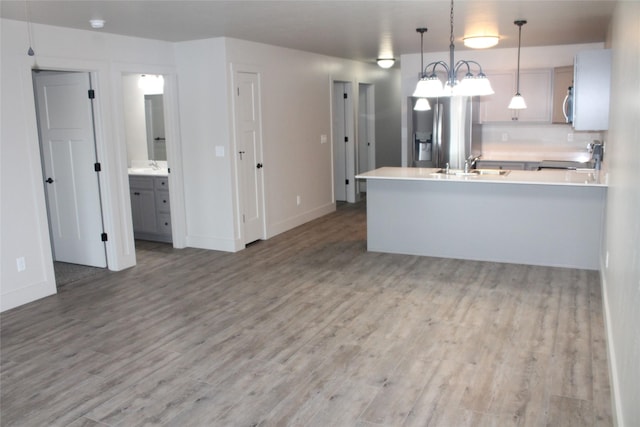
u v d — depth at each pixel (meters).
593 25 5.29
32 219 4.59
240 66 6.00
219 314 4.23
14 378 3.27
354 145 9.03
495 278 4.91
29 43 4.48
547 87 6.86
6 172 4.37
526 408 2.80
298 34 5.64
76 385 3.17
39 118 5.52
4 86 4.32
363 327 3.89
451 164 7.22
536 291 4.54
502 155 7.50
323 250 6.10
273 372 3.26
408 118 7.55
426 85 4.43
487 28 5.40
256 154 6.47
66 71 5.19
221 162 6.00
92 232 5.48
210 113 5.96
